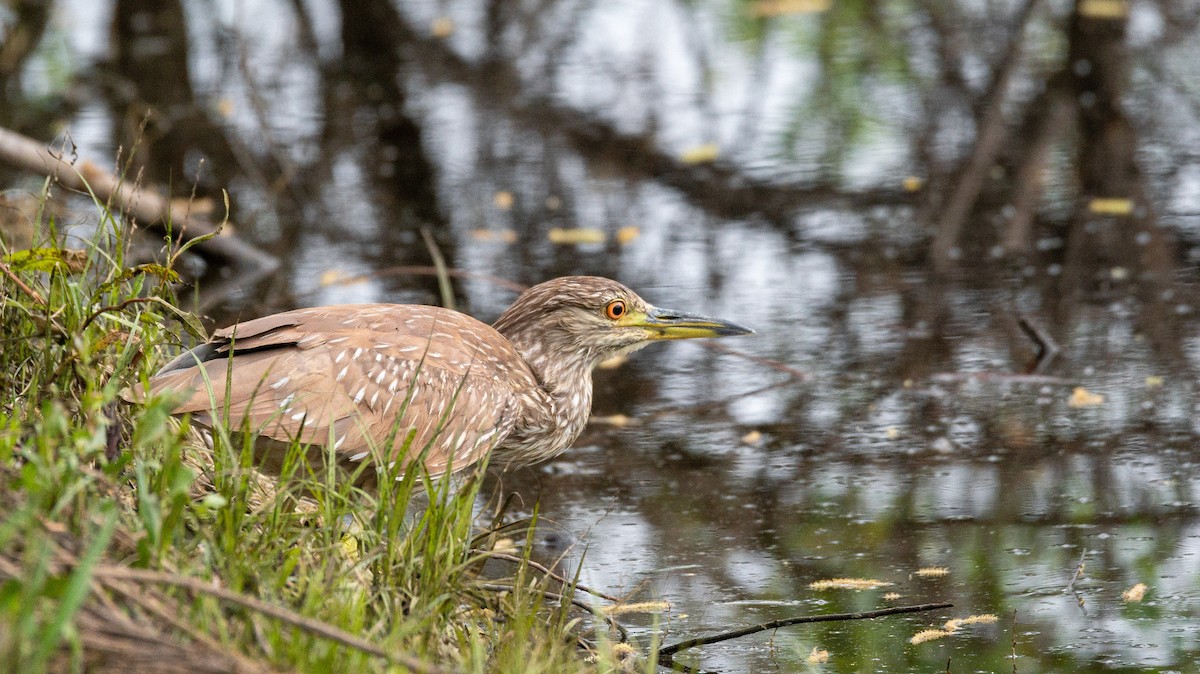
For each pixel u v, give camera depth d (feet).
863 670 26.86
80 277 27.96
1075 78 65.05
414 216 54.03
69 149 57.52
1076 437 37.29
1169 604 29.17
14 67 68.80
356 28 73.26
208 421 26.37
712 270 49.08
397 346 28.99
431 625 23.38
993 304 45.91
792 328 44.65
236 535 22.99
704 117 63.82
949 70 67.46
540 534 32.78
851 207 54.39
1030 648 27.50
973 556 31.50
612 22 75.61
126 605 19.16
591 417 39.81
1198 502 33.71
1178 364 41.11
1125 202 52.85
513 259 49.98
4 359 26.76
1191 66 65.62
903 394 40.32
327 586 22.47
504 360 31.73
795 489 35.17
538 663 23.97
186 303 45.85
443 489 26.71
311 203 55.16
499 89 68.03
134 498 23.80
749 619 28.91
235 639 19.74
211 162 58.59
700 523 33.42
